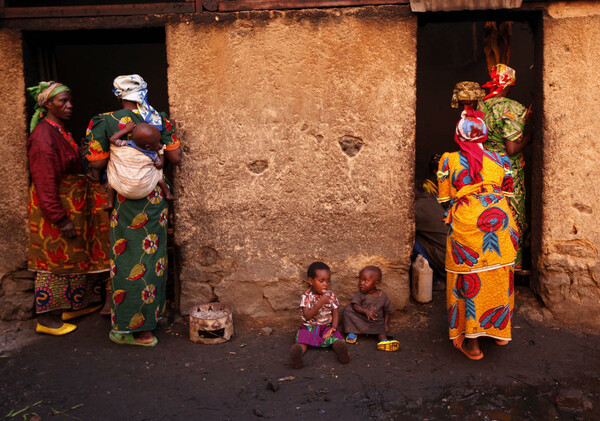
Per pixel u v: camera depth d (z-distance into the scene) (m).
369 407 2.86
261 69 3.67
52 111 3.58
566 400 2.85
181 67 3.68
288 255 3.83
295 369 3.26
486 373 3.18
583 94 3.61
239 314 3.90
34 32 3.73
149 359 3.41
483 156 3.22
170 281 4.63
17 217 3.84
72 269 3.73
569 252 3.75
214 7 3.62
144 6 3.64
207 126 3.72
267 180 3.76
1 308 3.93
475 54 6.37
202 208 3.80
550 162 3.69
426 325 3.81
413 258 4.47
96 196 3.82
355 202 3.77
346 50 3.64
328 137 3.71
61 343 3.65
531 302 3.97
